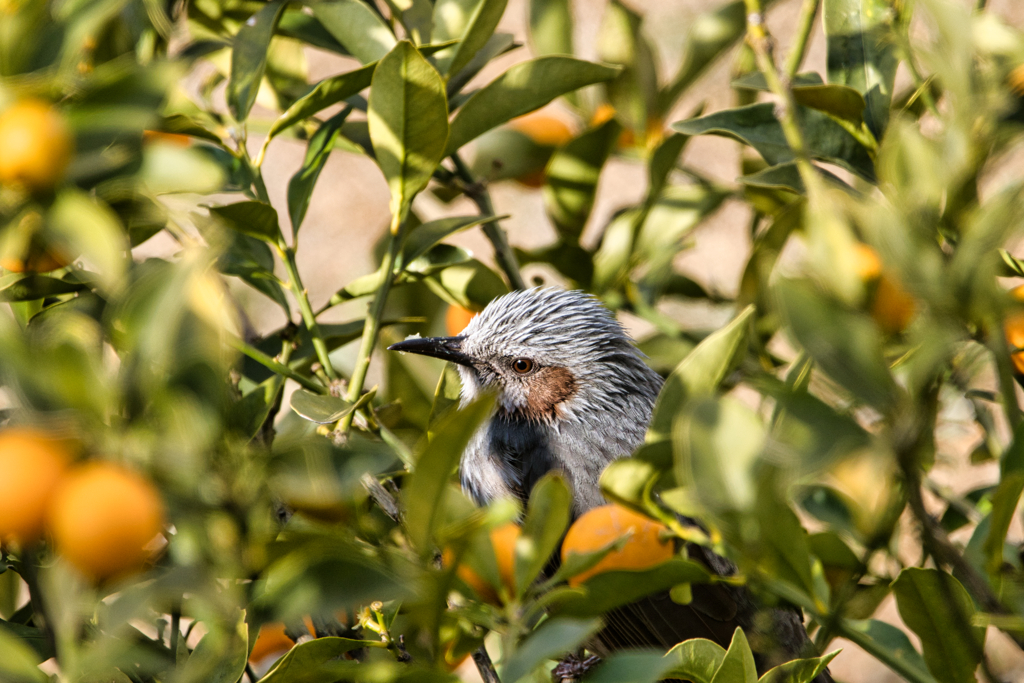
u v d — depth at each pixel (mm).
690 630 7945
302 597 2928
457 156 7930
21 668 3244
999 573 3811
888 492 3951
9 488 2438
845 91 5789
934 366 2832
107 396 2604
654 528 4406
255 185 6219
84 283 4750
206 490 2711
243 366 6832
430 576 3430
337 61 19781
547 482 3693
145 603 2611
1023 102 3520
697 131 6383
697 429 3008
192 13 7039
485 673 4992
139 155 3234
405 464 6160
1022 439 3627
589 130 8086
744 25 8148
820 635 5156
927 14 3553
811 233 2969
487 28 6125
